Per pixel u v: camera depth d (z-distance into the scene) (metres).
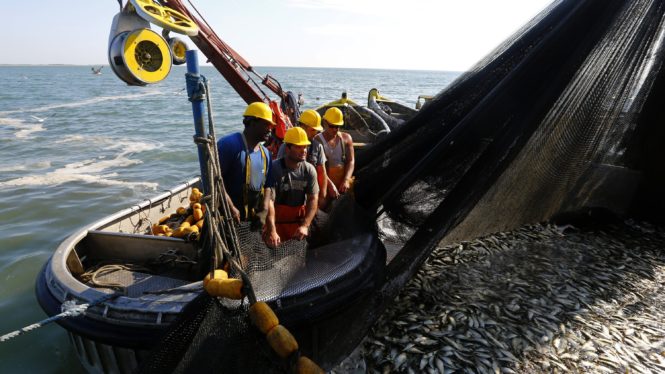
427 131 5.79
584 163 7.36
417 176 5.61
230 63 8.38
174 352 3.35
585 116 6.34
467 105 5.64
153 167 17.75
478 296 5.49
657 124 7.93
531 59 5.08
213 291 3.14
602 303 5.55
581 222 8.23
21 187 14.23
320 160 5.29
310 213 4.66
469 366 4.38
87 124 31.72
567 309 5.36
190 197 7.66
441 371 4.32
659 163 8.11
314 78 152.25
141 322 3.80
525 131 5.07
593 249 7.11
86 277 4.77
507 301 5.42
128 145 22.73
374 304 4.43
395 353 4.53
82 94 69.75
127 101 54.97
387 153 6.04
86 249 5.44
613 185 8.51
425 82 132.50
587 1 4.97
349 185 5.82
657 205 8.32
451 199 5.03
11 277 7.99
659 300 5.73
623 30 5.32
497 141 5.19
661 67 7.08
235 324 3.26
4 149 21.28
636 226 8.27
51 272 4.45
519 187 6.54
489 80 5.53
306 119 5.55
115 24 4.41
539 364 4.47
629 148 8.38
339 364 4.40
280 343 2.82
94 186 14.52
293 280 4.11
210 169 3.43
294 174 4.60
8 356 5.86
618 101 6.71
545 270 6.28
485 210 6.60
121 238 5.33
